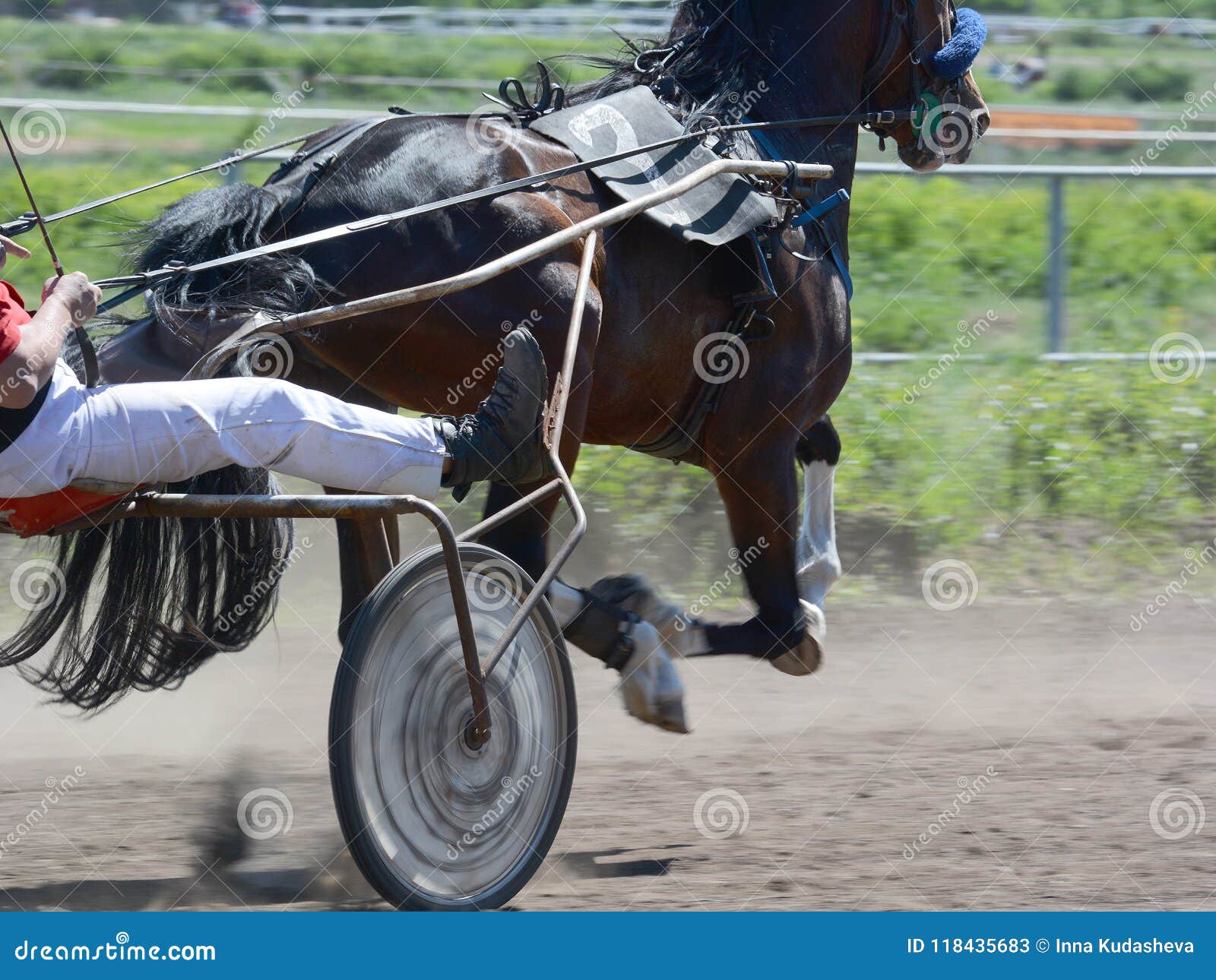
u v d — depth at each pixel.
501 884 6.09
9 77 19.83
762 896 6.33
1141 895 6.40
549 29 23.34
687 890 6.39
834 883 6.49
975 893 6.40
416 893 5.82
